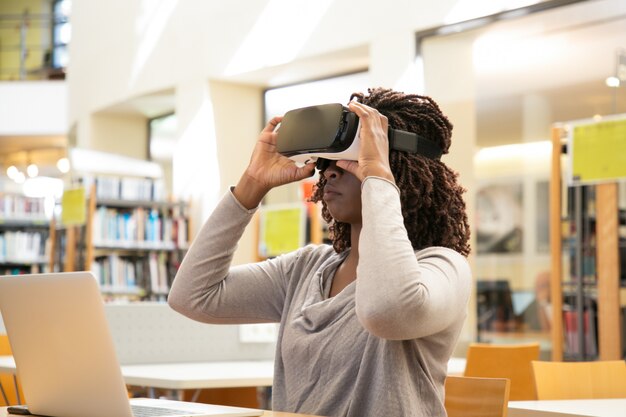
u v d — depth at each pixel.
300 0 6.67
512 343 5.71
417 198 1.62
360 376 1.52
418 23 5.77
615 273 4.59
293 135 1.60
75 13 10.27
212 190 7.52
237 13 7.25
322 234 6.50
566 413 2.22
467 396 2.05
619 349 4.55
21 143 12.16
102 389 1.49
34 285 1.56
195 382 3.05
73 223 7.31
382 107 1.69
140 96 8.46
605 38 5.21
